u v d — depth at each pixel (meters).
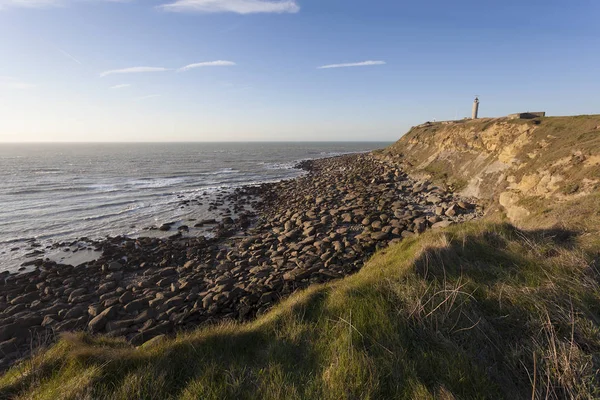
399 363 3.49
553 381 3.04
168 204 27.97
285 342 4.35
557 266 5.18
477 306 4.40
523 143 19.22
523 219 11.62
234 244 16.83
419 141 43.50
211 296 10.30
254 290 10.43
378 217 18.47
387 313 4.43
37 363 4.23
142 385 3.57
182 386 3.64
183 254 15.47
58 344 4.75
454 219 16.89
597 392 2.85
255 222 21.77
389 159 47.44
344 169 49.16
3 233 19.67
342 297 5.15
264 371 3.73
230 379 3.62
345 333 4.14
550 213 9.70
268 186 36.81
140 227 21.05
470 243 6.85
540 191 13.51
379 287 5.25
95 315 9.84
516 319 3.99
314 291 6.05
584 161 12.28
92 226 21.27
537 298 4.26
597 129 14.70
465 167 25.94
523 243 6.67
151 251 16.14
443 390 3.02
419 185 27.25
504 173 19.47
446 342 3.72
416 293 4.75
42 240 18.50
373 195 25.50
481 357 3.52
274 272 11.97
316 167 59.09
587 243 6.08
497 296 4.57
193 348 4.28
